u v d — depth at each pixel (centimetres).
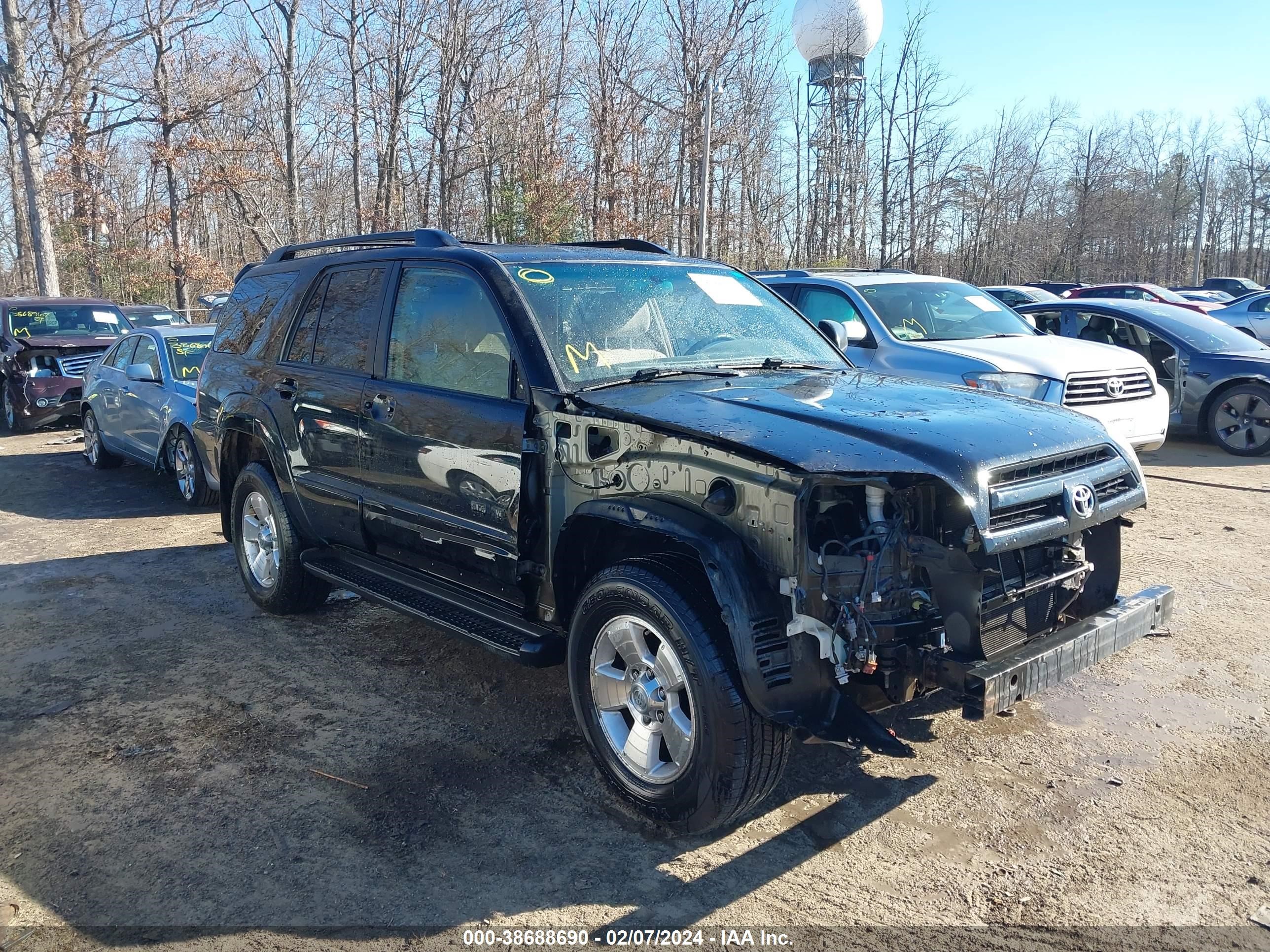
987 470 302
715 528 309
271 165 2933
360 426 457
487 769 384
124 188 3900
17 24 2288
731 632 297
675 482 325
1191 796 354
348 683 472
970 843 327
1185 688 446
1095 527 377
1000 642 323
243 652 515
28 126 2331
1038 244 4384
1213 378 1031
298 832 339
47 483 1016
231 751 401
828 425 317
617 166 2864
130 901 301
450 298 423
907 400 357
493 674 481
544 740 409
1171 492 846
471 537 397
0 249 4731
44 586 640
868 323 850
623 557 371
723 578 300
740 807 313
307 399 498
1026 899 297
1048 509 322
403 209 3027
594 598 343
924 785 366
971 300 933
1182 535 699
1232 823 337
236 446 602
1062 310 1160
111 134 3106
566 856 323
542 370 373
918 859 319
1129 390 801
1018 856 320
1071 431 344
